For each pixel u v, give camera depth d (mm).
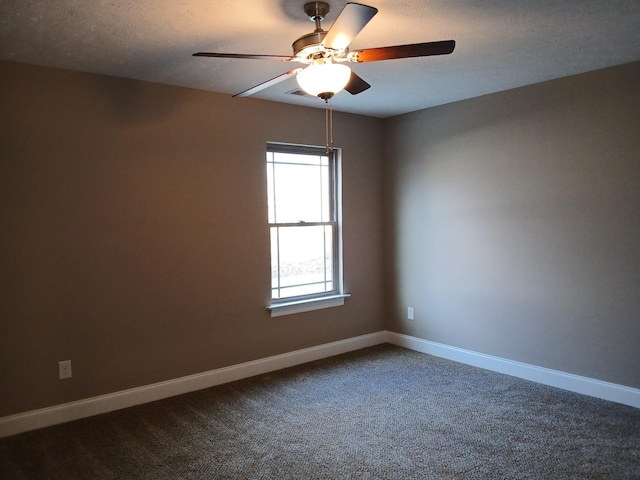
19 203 2896
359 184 4641
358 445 2699
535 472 2389
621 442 2682
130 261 3309
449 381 3725
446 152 4219
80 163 3098
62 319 3062
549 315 3584
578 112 3354
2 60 2824
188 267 3566
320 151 4422
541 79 3469
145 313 3383
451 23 2410
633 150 3117
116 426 3002
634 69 3086
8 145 2854
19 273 2908
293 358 4184
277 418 3082
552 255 3549
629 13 2316
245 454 2619
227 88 3564
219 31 2439
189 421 3057
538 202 3607
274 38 2551
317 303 4312
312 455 2596
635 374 3166
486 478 2346
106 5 2107
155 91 3389
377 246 4816
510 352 3846
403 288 4703
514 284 3787
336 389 3584
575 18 2367
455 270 4215
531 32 2545
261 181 3941
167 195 3457
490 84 3580
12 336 2898
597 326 3332
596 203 3299
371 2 2156
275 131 4012
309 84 2248
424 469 2434
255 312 3939
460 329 4207
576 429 2854
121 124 3250
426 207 4430
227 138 3738
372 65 3070
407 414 3113
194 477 2400
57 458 2613
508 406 3215
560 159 3467
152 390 3418
